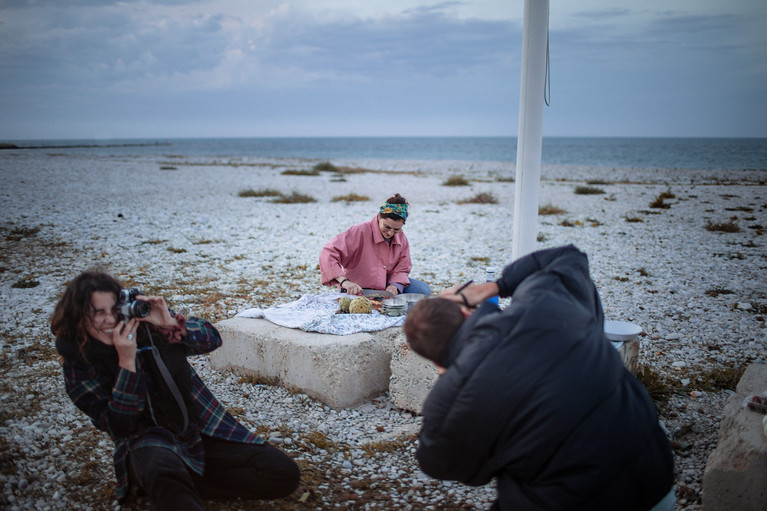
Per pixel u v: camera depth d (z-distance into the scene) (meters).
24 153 50.81
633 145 142.00
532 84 4.21
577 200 19.72
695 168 45.28
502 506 2.18
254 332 4.71
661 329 6.41
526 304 2.07
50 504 3.10
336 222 14.32
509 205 18.86
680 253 10.88
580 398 1.95
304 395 4.47
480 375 1.95
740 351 5.71
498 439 2.01
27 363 5.04
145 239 11.26
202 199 18.38
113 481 3.31
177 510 2.46
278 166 37.97
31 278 8.02
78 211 14.59
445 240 12.30
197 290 7.54
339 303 5.05
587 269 2.36
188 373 2.93
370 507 3.21
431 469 2.20
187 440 2.86
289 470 2.90
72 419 4.07
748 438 2.92
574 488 1.97
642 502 2.10
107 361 2.69
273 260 9.77
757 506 2.83
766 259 10.27
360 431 4.06
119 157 48.16
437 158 78.88
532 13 4.11
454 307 2.21
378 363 4.57
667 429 4.10
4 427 3.90
